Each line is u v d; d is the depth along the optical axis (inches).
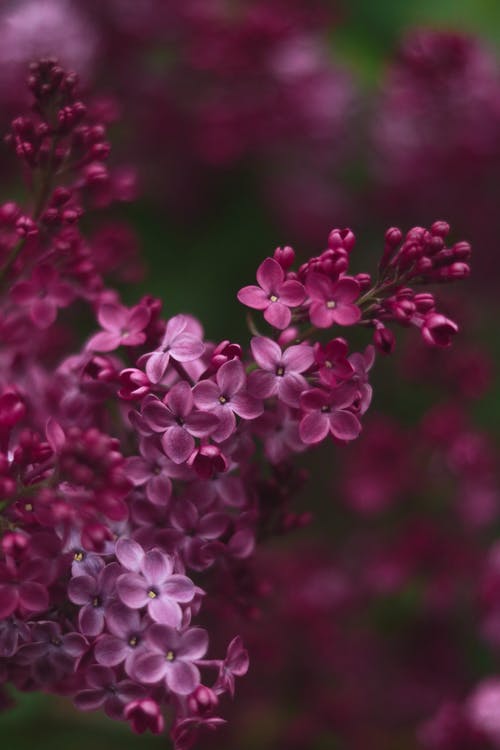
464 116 38.3
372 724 34.2
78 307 32.9
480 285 39.6
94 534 23.9
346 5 45.5
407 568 34.5
